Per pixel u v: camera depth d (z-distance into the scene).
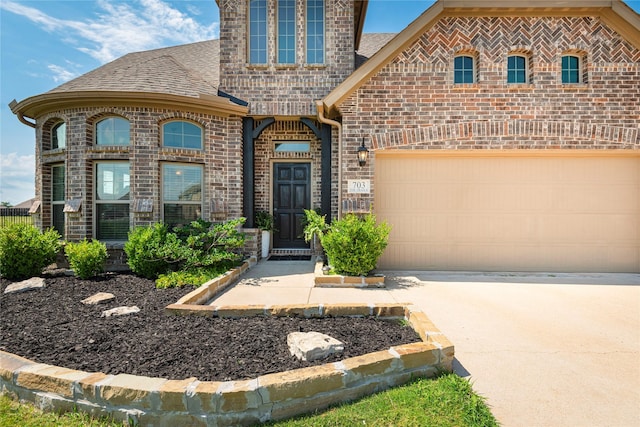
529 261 6.86
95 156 6.48
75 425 2.16
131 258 5.69
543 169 6.85
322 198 7.40
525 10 6.36
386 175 6.89
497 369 2.89
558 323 3.99
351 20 7.56
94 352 2.83
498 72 6.50
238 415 2.12
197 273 5.53
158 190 6.61
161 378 2.34
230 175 7.30
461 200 6.89
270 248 8.21
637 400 2.47
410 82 6.55
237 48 7.52
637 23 6.18
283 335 3.17
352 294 5.08
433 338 2.88
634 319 4.14
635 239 6.81
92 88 6.48
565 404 2.42
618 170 6.80
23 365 2.48
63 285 5.13
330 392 2.31
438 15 6.35
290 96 7.52
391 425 2.11
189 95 6.56
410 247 6.93
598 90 6.43
